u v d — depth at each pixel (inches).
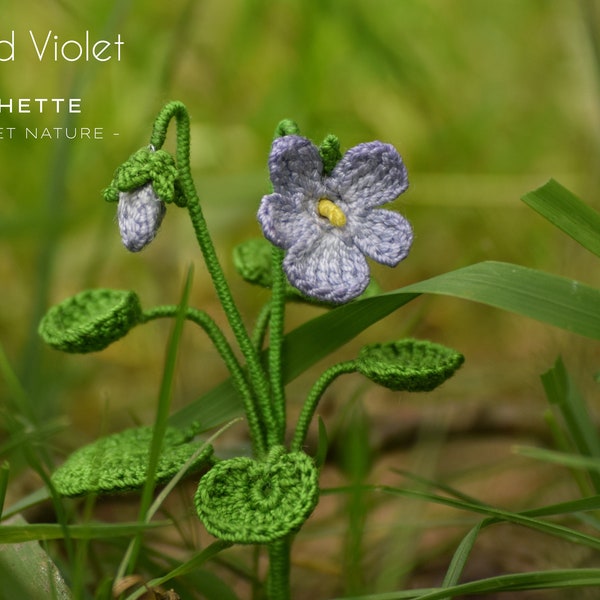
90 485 31.4
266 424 32.3
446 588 31.4
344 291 31.3
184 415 33.3
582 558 35.0
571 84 53.7
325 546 37.2
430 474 37.9
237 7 58.8
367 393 42.5
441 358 31.8
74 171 50.7
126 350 48.8
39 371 38.6
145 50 53.3
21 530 31.2
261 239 33.7
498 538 36.5
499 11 61.6
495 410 39.0
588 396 37.1
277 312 32.3
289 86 59.6
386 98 59.1
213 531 30.8
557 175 53.4
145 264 50.0
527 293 31.9
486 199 51.8
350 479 35.9
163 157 31.2
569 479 36.9
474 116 59.0
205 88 58.7
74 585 31.1
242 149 58.8
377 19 59.5
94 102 51.7
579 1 41.2
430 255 54.4
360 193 31.6
